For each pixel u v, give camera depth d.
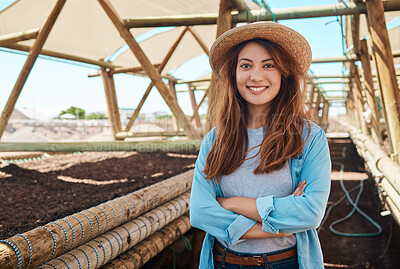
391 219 3.48
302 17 3.35
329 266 2.91
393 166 2.81
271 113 1.31
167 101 4.17
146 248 2.14
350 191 5.49
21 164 5.11
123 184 3.91
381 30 3.19
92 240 1.80
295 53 1.30
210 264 1.33
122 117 8.75
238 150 1.29
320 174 1.19
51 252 1.45
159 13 5.54
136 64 8.65
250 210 1.18
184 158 6.25
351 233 3.69
